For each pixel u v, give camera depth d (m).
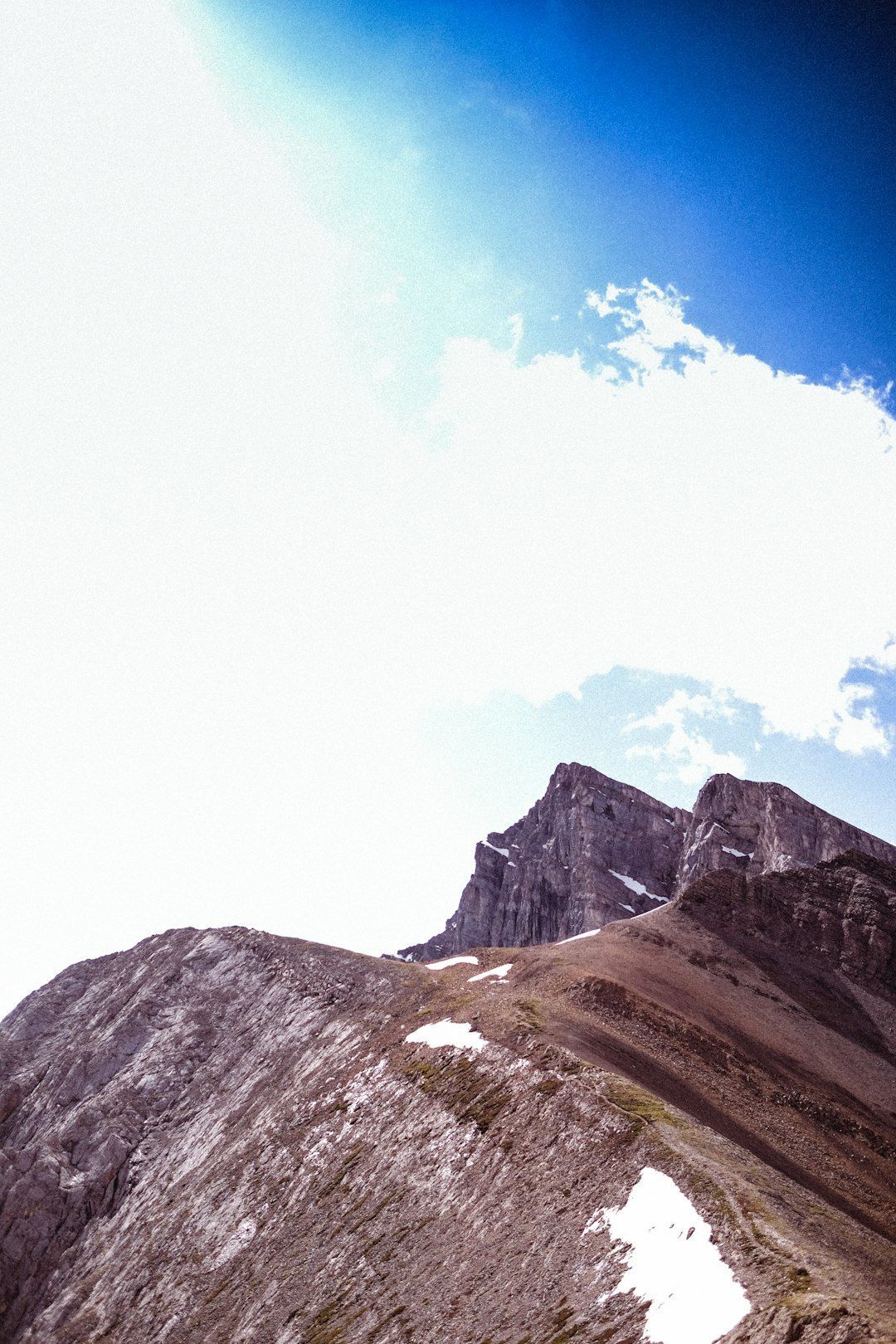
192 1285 68.19
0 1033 138.75
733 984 103.50
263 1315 57.94
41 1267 88.12
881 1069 93.31
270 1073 97.62
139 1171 95.94
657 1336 33.34
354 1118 72.44
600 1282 38.97
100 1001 138.00
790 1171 61.69
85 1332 72.44
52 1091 117.19
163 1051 111.75
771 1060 84.50
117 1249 84.12
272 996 114.38
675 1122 50.16
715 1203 39.81
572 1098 54.94
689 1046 78.50
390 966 113.62
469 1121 60.09
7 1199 92.56
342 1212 62.22
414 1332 45.16
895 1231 59.31
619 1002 80.75
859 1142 74.69
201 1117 99.19
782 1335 29.34
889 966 113.69
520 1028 68.81
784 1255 34.34
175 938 141.38
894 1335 26.92
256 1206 71.94
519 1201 49.41
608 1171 46.78
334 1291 54.72
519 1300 41.72
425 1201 56.16
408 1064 74.19
